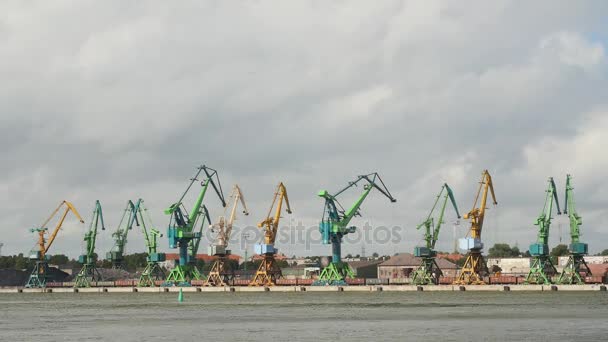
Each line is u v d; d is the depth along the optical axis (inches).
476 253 7544.3
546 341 2866.6
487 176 7455.7
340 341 2989.7
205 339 3154.5
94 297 7805.1
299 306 5354.3
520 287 7096.5
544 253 7145.7
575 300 5418.3
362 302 5713.6
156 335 3353.8
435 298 6043.3
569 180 7111.2
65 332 3580.2
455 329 3363.7
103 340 3193.9
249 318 4249.5
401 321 3836.1
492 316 4028.1
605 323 3528.5
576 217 7076.8
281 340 3068.4
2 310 5595.5
